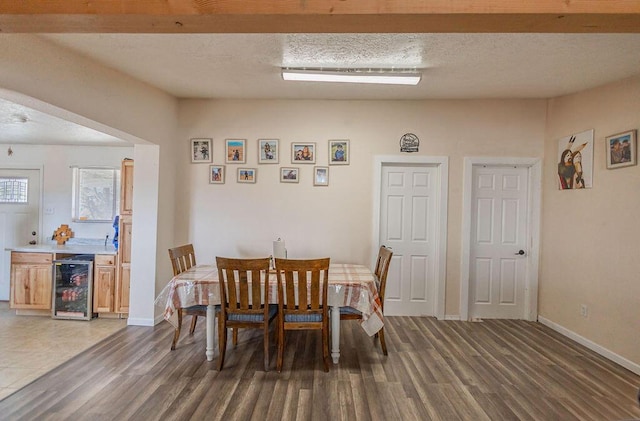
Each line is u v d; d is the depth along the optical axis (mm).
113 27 1639
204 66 2998
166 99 3842
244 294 2680
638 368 2705
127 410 2162
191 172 4113
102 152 4750
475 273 4098
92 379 2543
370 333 2805
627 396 2385
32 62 2264
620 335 2885
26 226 4789
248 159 4094
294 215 4082
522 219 4078
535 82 3258
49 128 3838
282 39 2471
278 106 4066
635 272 2766
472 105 3986
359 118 4043
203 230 4113
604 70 2859
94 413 2129
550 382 2566
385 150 4039
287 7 1494
